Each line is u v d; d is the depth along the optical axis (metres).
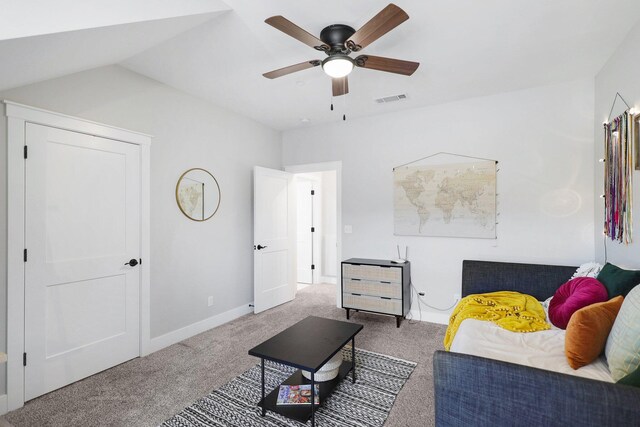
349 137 4.25
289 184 4.64
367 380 2.37
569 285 2.25
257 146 4.30
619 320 1.47
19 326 2.12
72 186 2.40
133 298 2.80
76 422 1.93
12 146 2.08
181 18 1.89
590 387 1.04
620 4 1.90
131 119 2.78
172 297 3.13
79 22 1.51
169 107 3.12
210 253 3.56
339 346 2.03
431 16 2.01
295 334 2.23
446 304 3.63
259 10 1.93
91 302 2.51
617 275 1.91
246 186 4.10
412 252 3.83
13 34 1.33
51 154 2.28
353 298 3.77
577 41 2.32
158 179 3.01
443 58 2.58
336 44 2.02
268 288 4.23
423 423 1.89
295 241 4.78
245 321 3.76
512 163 3.31
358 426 1.86
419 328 3.48
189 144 3.32
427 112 3.74
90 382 2.39
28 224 2.17
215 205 3.62
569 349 1.59
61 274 2.33
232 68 2.74
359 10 1.94
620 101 2.36
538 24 2.11
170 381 2.40
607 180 2.60
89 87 2.49
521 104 3.27
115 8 1.63
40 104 2.22
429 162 3.72
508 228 3.33
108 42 1.92
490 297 2.79
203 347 3.03
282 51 2.45
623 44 2.30
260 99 3.50
